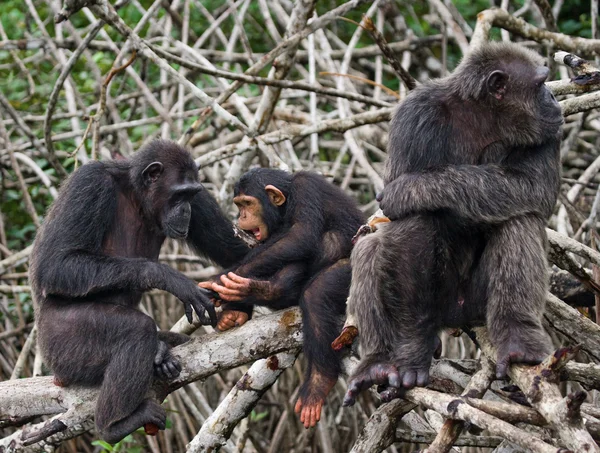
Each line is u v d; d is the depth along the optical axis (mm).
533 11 20328
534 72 9758
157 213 11688
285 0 21562
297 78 21953
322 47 19188
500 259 9156
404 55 20672
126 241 11719
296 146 19844
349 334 9297
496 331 8922
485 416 7742
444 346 15016
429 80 10406
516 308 8922
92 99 21234
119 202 11719
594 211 14070
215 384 17406
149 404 10203
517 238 9180
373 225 10320
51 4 19641
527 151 9758
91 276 10641
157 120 18141
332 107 20438
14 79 21750
